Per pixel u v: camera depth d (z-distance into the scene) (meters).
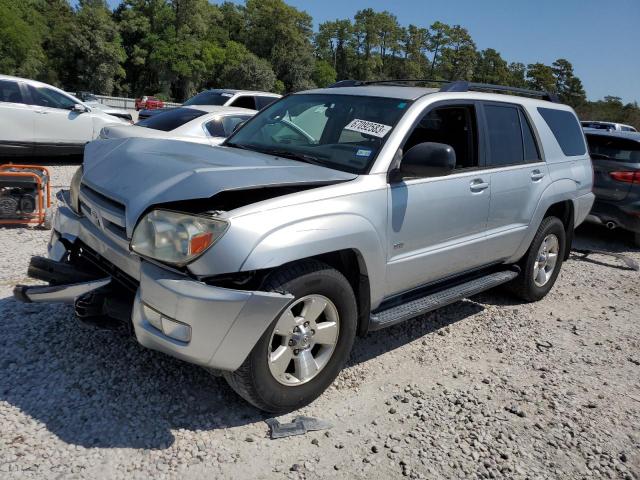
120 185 3.17
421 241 3.86
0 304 4.29
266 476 2.73
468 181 4.21
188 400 3.26
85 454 2.74
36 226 6.84
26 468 2.60
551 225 5.38
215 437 2.97
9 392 3.17
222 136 8.55
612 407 3.68
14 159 12.23
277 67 104.75
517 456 3.07
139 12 85.06
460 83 4.45
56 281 3.31
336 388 3.60
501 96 4.93
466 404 3.54
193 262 2.78
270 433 3.06
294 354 3.21
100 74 73.38
